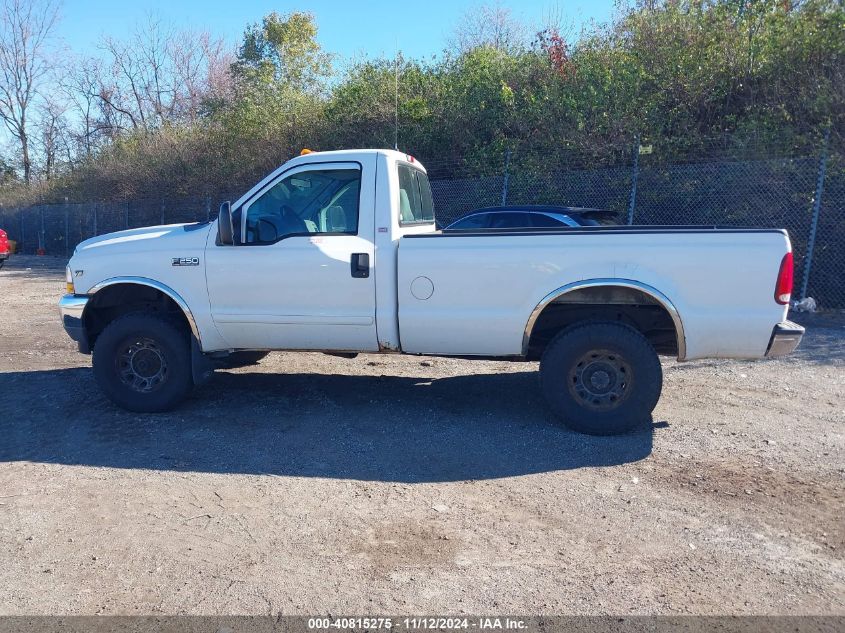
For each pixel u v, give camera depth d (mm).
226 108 23531
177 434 5508
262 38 29844
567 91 14430
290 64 24297
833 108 11266
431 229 6691
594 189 12875
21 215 29328
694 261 5066
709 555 3629
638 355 5168
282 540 3820
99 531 3939
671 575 3441
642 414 5234
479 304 5355
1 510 4203
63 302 5996
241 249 5668
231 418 5895
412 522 4020
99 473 4762
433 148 16766
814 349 8211
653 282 5109
